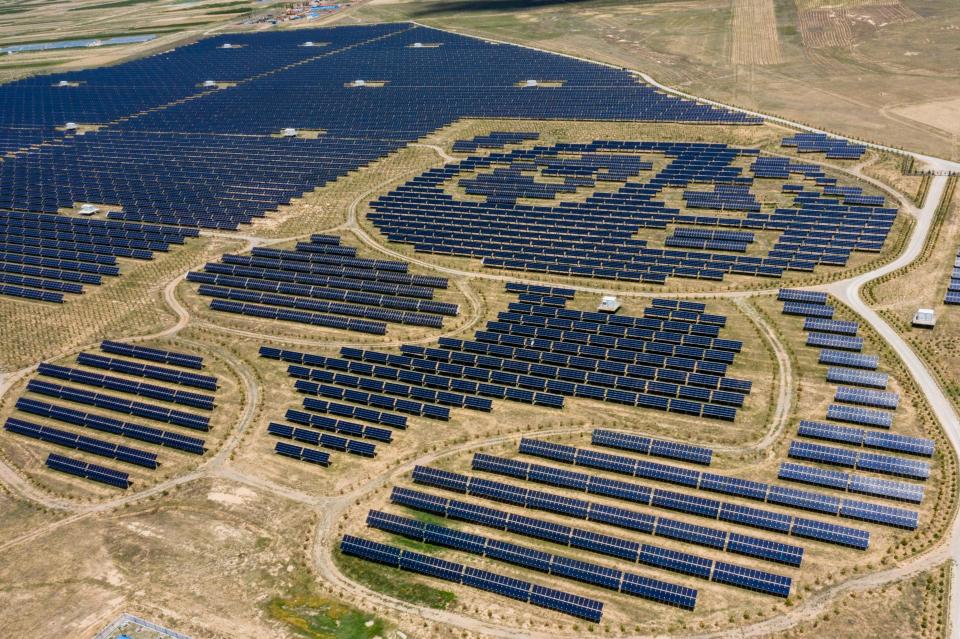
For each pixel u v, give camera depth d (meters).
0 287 123.25
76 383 96.75
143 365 97.62
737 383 81.75
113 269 124.94
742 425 76.69
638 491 69.19
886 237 108.75
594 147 156.75
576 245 118.06
